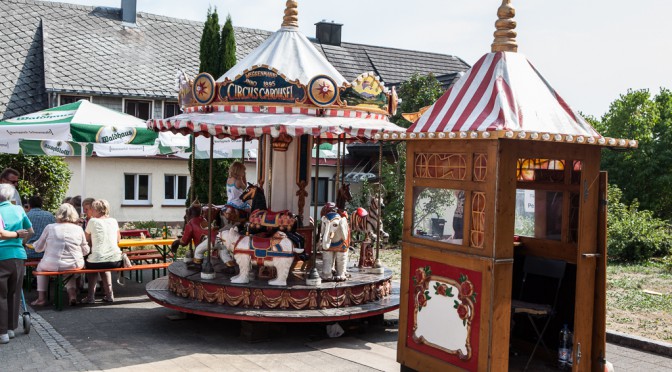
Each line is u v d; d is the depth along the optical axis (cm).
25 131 957
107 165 1884
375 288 807
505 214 493
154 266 937
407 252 576
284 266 745
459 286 520
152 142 1027
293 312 729
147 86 2027
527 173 651
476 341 502
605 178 538
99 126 971
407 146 582
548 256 631
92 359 647
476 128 505
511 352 639
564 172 616
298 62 855
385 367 641
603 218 538
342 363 654
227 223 881
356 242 1423
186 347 704
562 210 620
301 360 663
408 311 574
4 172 920
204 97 811
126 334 754
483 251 497
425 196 561
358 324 796
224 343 726
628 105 2483
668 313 927
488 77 559
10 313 703
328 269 792
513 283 664
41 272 845
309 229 875
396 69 2767
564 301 614
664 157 2202
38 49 2083
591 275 538
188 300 780
